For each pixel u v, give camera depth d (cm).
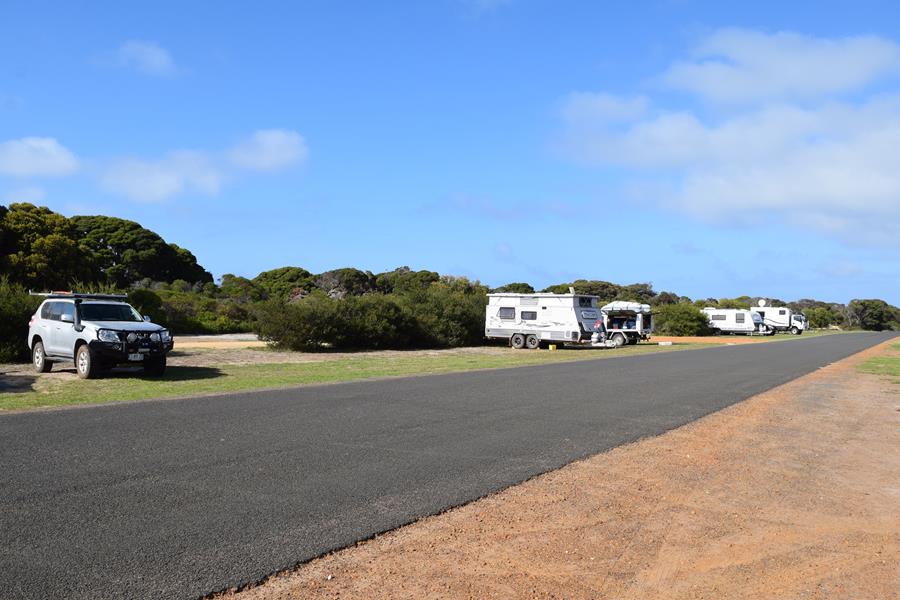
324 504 630
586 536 571
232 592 443
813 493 726
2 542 513
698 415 1242
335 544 530
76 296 1789
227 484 687
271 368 2086
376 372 1997
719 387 1712
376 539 548
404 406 1255
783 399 1509
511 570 495
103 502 616
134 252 6294
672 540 569
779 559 534
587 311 3544
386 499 652
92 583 445
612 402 1380
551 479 752
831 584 488
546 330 3519
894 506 684
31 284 3753
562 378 1856
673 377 1947
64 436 905
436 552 525
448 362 2483
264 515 592
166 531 545
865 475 813
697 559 529
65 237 3969
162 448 843
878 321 12406
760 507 669
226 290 6047
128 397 1322
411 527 579
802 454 924
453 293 3938
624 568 506
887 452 952
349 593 448
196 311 4431
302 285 7281
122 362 1652
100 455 798
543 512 632
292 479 713
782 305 12138
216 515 588
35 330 1805
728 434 1059
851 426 1167
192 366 2103
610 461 848
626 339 4131
